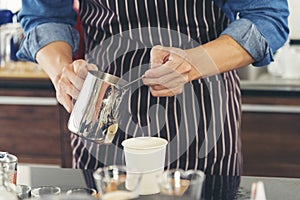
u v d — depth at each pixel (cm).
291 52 345
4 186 156
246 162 329
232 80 219
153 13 210
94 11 219
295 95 318
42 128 345
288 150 324
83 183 182
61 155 346
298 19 365
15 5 350
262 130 325
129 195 151
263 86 325
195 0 209
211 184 178
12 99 343
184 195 151
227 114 214
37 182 182
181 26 211
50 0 223
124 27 213
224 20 215
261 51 203
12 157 171
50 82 338
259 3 207
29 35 220
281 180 179
